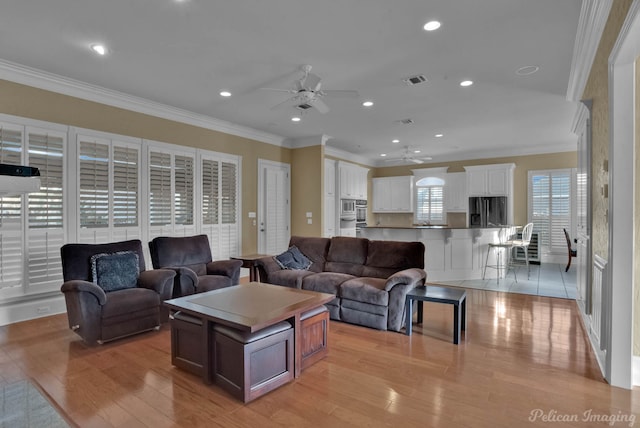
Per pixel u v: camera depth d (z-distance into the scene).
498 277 5.91
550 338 3.32
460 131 6.55
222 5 2.60
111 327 3.18
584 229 3.77
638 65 2.49
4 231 3.64
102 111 4.40
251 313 2.48
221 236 5.93
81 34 3.03
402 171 10.05
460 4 2.59
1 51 3.34
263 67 3.69
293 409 2.15
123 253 3.75
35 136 3.84
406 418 2.05
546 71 3.77
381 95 4.53
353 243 4.56
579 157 4.28
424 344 3.20
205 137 5.68
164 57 3.47
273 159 6.98
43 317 3.93
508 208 8.19
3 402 1.35
